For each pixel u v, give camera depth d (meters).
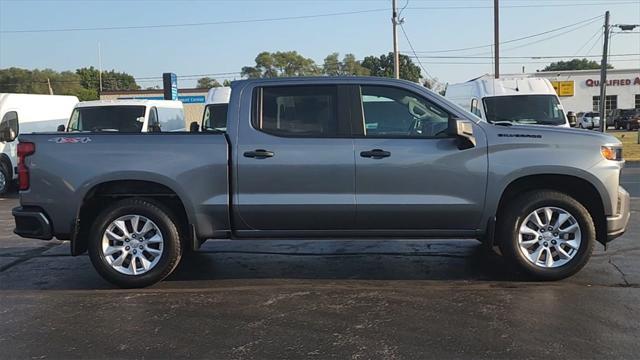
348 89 5.77
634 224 8.88
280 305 5.29
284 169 5.62
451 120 5.48
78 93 91.69
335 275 6.30
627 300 5.23
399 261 6.86
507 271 6.30
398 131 5.73
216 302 5.41
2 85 91.62
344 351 4.21
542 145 5.61
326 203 5.62
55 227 5.79
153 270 5.82
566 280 5.88
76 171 5.70
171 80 31.00
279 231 5.80
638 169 19.55
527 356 4.07
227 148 5.66
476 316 4.88
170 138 5.73
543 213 5.74
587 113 51.09
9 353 4.27
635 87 58.06
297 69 83.38
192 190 5.68
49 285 6.11
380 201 5.61
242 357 4.14
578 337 4.39
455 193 5.62
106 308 5.28
